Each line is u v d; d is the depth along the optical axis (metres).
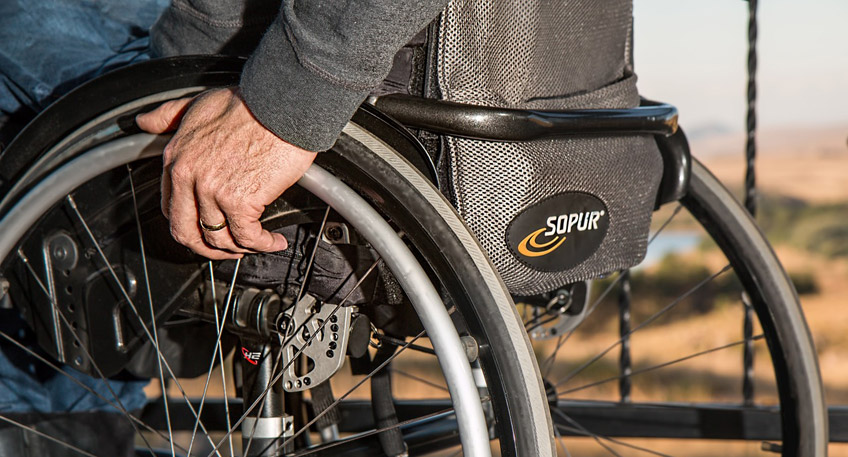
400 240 0.85
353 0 0.75
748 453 2.56
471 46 0.88
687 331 7.80
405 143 0.90
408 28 0.77
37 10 1.17
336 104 0.79
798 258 11.61
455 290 0.85
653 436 1.65
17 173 1.04
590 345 6.96
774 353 1.25
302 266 0.99
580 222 0.95
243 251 0.92
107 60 1.19
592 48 1.01
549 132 0.88
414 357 4.83
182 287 1.02
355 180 0.88
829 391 6.26
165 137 0.93
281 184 0.84
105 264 1.04
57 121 1.01
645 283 9.07
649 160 1.04
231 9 0.96
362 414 1.66
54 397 1.36
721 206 1.28
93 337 1.06
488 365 0.85
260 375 1.03
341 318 0.97
